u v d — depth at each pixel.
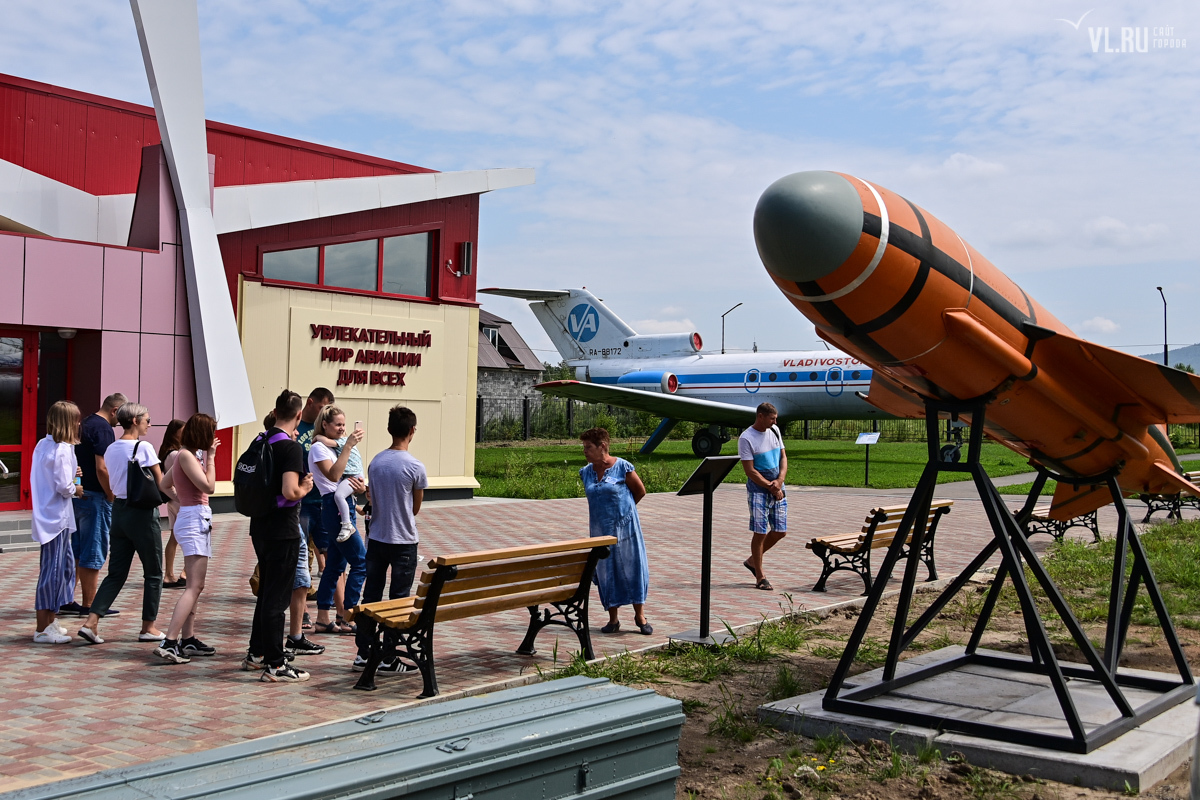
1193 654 7.28
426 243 17.19
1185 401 5.29
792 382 33.00
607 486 7.35
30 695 5.45
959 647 6.95
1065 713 4.72
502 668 6.25
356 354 15.97
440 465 17.38
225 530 13.19
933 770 4.63
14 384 12.34
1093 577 10.59
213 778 2.46
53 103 13.66
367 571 6.25
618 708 3.18
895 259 4.58
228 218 14.18
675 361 36.22
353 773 2.50
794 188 4.54
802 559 11.86
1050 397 5.32
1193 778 2.58
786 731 5.26
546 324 40.53
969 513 17.86
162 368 12.91
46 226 13.12
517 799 2.79
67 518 6.79
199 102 13.19
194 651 6.45
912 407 6.61
